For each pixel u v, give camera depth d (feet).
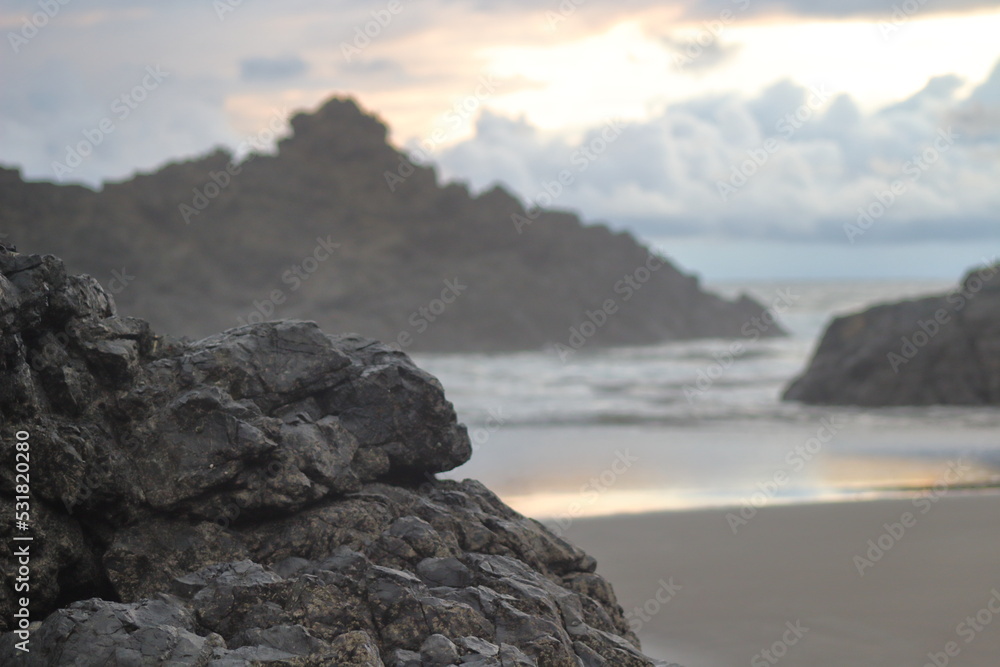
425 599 25.46
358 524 29.12
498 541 30.45
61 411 27.27
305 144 269.64
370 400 31.89
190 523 27.96
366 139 270.46
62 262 27.99
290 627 23.67
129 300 215.72
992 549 45.29
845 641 32.96
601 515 54.44
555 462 75.72
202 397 28.27
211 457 27.73
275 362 30.89
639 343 240.94
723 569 42.55
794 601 37.60
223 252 234.99
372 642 23.94
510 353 221.05
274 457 28.58
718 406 119.34
